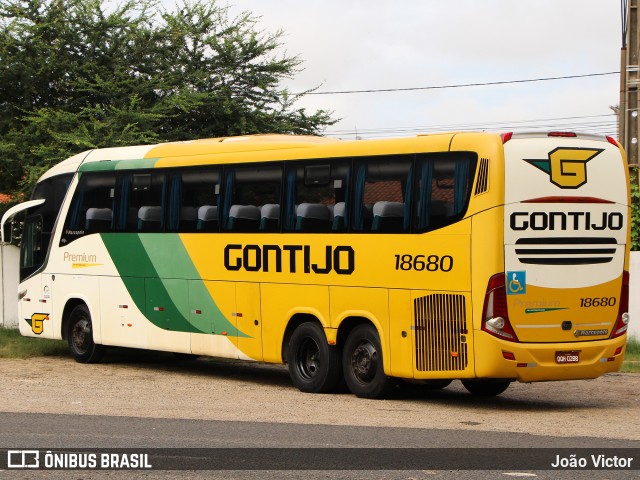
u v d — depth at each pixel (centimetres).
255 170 1823
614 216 1560
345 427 1324
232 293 1855
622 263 1573
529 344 1481
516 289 1473
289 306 1750
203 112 3075
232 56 3125
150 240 2027
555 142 1512
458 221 1502
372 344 1633
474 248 1480
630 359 2272
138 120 2842
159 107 2927
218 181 1892
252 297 1817
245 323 1831
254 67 3152
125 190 2097
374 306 1611
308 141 1781
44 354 2377
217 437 1234
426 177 1552
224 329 1873
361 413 1472
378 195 1619
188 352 1947
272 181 1791
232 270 1855
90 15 3023
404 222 1574
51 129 2792
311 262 1712
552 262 1502
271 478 994
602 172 1548
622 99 3519
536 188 1491
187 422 1364
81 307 2211
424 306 1538
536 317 1489
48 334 2289
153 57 3103
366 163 1641
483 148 1484
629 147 3459
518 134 1493
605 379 1997
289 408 1523
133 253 2064
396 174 1595
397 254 1580
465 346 1488
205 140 1978
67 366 2167
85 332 2205
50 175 2311
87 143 2667
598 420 1426
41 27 2923
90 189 2192
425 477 998
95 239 2161
